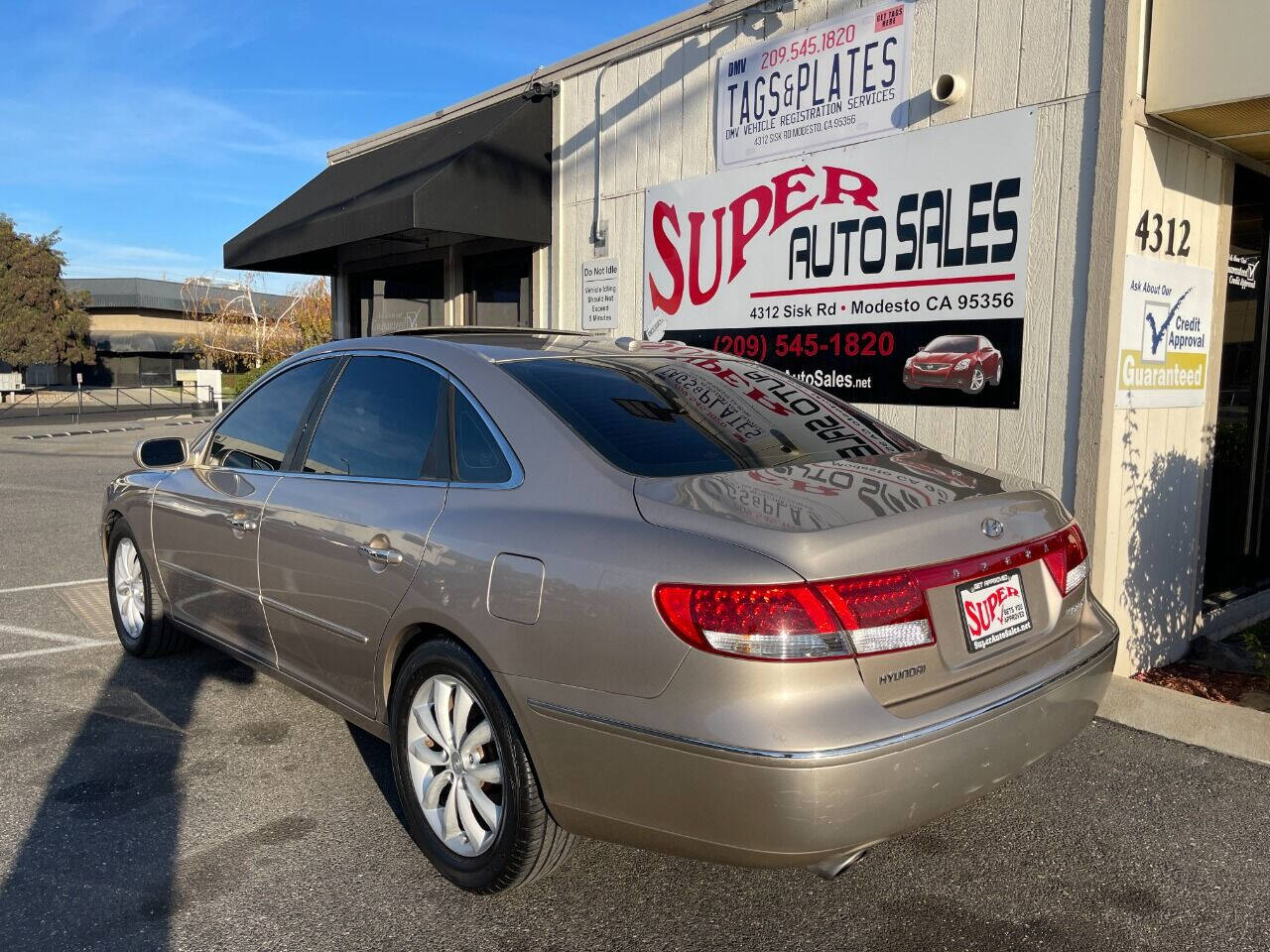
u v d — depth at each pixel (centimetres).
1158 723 423
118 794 354
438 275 998
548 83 812
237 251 1024
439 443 316
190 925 275
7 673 484
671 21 700
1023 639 269
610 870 308
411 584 293
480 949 266
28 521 957
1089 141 479
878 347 587
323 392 376
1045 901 291
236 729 415
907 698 236
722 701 224
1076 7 482
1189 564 546
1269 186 585
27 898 287
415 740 303
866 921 281
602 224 775
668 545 239
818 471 283
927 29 547
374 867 307
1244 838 329
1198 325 526
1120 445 487
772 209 642
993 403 529
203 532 412
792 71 621
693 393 325
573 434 283
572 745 249
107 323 5644
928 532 247
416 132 992
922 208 556
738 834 227
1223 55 438
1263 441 620
